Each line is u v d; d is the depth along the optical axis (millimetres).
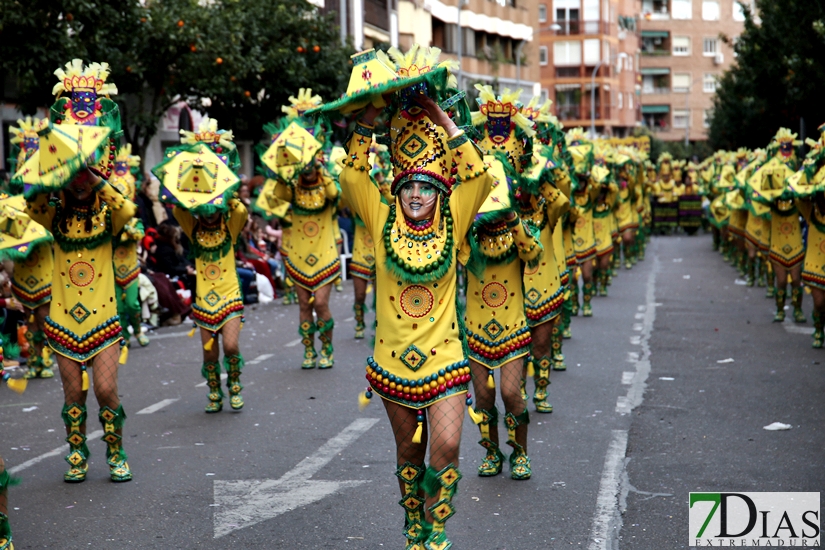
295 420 9102
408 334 5008
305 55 24891
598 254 18406
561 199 8328
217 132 9656
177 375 11688
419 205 4980
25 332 12656
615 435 8312
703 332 14391
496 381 10672
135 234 12250
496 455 7156
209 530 6113
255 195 19938
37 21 15789
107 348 7082
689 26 94812
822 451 7695
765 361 11859
